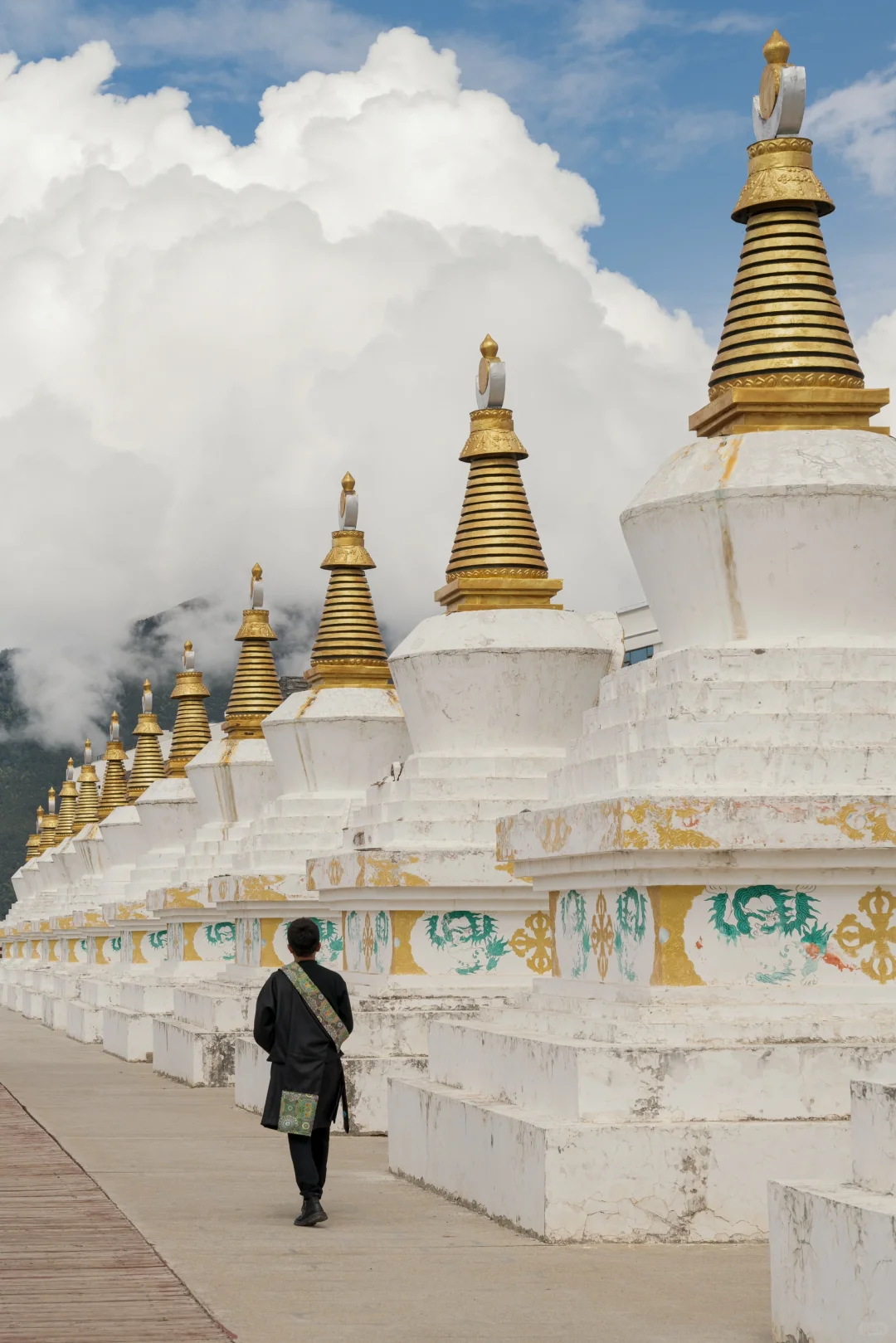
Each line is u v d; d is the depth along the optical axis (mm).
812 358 13148
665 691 12492
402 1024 17438
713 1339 8797
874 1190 8438
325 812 24297
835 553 12555
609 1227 11031
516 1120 11641
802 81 13492
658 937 11883
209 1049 23688
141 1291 9844
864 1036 11586
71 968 47938
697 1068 11289
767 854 11742
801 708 12273
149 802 37750
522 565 19375
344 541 25188
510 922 17797
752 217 13664
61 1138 17531
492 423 19750
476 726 18656
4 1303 9508
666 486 13016
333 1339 8766
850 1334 7941
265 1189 13891
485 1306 9477
